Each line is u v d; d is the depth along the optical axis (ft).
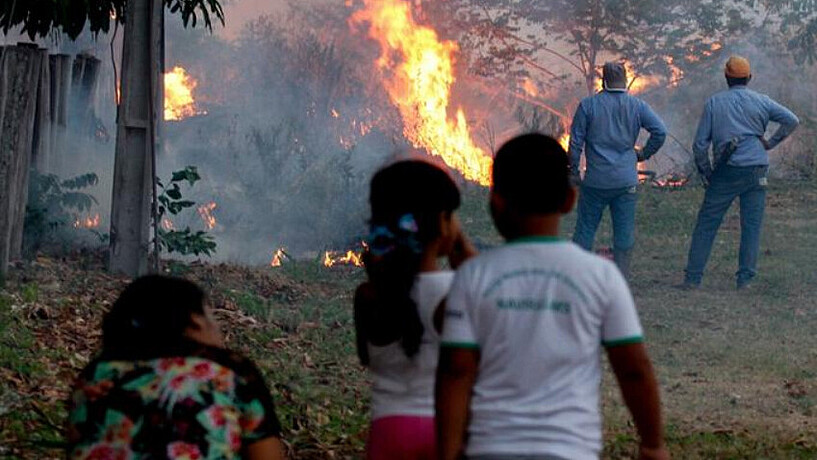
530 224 14.85
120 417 14.71
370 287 16.39
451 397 14.64
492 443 14.32
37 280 40.24
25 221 46.03
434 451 16.08
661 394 35.58
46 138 48.08
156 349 15.08
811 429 31.81
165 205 46.11
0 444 25.45
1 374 30.30
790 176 86.12
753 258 51.52
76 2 47.24
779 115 50.65
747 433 30.96
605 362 39.24
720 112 50.88
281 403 31.71
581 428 14.32
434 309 16.07
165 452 14.55
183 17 49.55
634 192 50.39
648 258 58.85
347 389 34.32
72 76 53.16
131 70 44.06
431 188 16.12
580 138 50.34
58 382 30.68
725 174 50.90
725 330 44.29
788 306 48.47
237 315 40.91
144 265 44.34
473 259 15.01
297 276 52.24
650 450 14.84
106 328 15.38
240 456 15.06
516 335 14.42
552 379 14.42
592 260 14.69
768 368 38.81
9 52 40.88
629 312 14.56
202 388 14.82
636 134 50.19
